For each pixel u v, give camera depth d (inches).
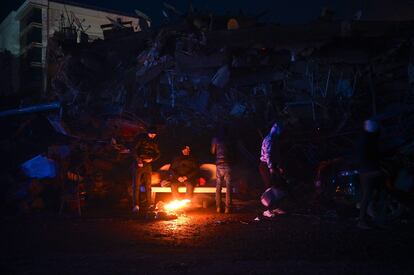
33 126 573.6
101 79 652.7
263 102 565.3
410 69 538.3
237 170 491.5
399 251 245.8
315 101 540.4
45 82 772.0
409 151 339.6
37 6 1406.3
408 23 576.1
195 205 428.1
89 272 205.9
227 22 666.8
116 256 238.8
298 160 497.0
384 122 495.5
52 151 443.8
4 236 299.3
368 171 304.8
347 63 568.7
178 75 591.2
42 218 374.6
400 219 340.5
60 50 721.6
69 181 403.2
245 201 442.6
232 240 281.4
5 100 724.7
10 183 437.4
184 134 550.9
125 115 576.4
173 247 263.1
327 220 349.7
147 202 412.2
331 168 437.4
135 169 406.3
